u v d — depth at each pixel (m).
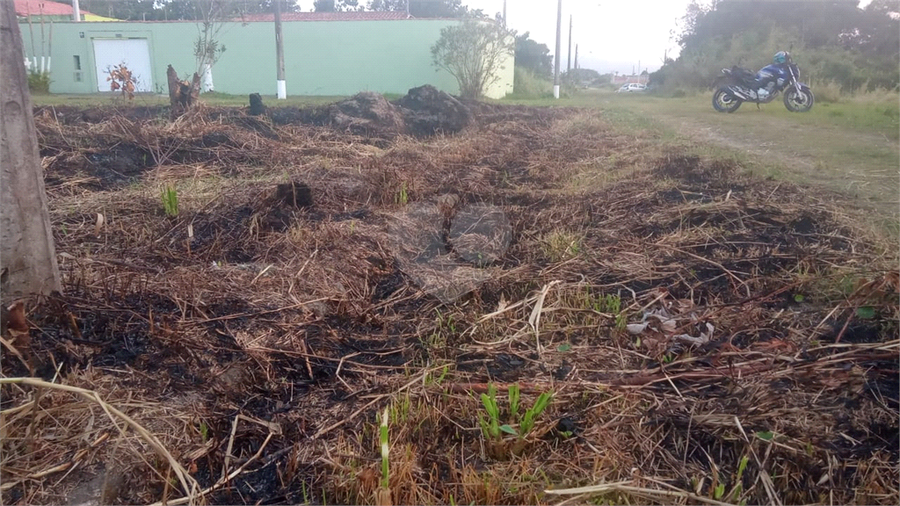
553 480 2.14
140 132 7.39
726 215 4.81
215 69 19.05
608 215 5.07
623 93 26.55
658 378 2.68
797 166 6.73
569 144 8.84
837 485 2.08
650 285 3.75
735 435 2.28
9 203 2.84
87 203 5.20
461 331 3.20
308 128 9.34
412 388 2.63
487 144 8.87
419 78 18.97
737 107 13.38
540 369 2.82
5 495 2.06
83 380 2.56
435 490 2.09
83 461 2.20
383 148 8.90
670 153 7.45
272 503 2.05
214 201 5.22
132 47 19.05
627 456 2.24
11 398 2.45
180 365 2.71
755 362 2.76
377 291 3.78
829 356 2.79
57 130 7.20
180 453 2.23
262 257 4.11
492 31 17.62
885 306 3.20
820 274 3.68
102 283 3.38
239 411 2.46
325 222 4.67
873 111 12.08
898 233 4.39
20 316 2.57
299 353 2.85
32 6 22.48
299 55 18.92
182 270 3.73
